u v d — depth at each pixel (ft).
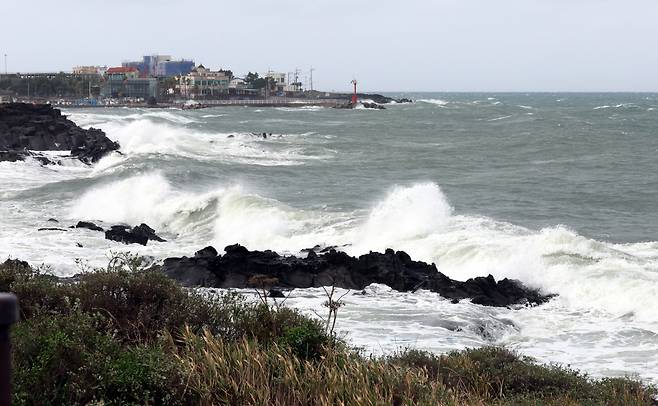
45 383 38.17
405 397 42.47
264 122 539.29
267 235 141.90
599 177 232.94
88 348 42.60
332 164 267.80
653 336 83.71
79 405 38.27
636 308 93.56
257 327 52.44
